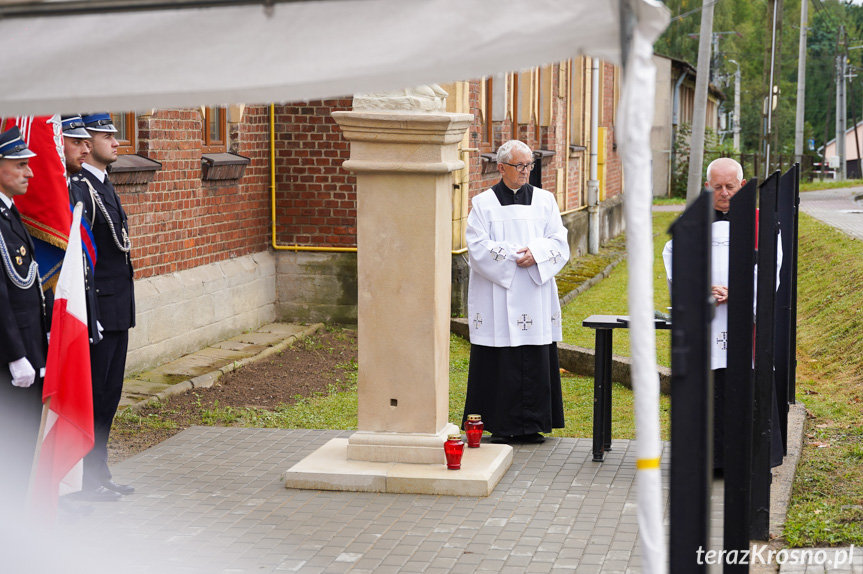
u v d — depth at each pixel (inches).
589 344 457.1
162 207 386.3
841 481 252.7
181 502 237.3
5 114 127.3
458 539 213.2
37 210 217.5
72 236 174.1
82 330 172.9
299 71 120.5
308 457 258.7
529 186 293.6
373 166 245.0
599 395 272.4
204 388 360.8
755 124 3351.4
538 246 283.7
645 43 105.3
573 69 821.9
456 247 499.2
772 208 204.8
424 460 252.5
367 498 241.0
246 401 348.2
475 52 117.5
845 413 328.2
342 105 468.1
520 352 287.7
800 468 264.2
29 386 196.9
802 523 215.9
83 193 232.2
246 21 120.6
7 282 197.2
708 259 108.7
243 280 448.5
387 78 120.1
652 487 104.9
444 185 252.8
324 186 473.4
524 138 655.8
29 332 199.5
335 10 119.2
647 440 104.3
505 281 283.9
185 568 195.8
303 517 227.0
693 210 108.4
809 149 3336.6
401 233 248.4
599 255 830.5
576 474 261.3
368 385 255.0
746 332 163.6
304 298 480.1
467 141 501.0
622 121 104.7
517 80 649.0
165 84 122.8
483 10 116.5
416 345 251.8
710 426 110.1
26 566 178.2
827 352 430.0
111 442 292.2
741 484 162.4
